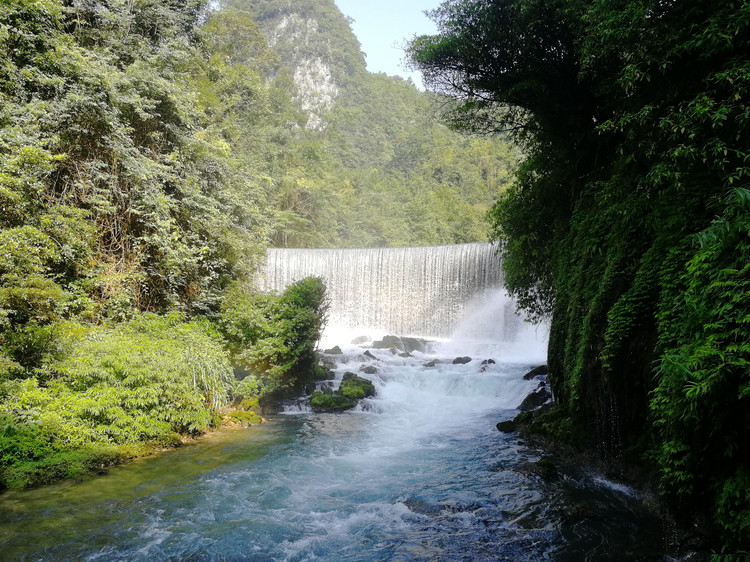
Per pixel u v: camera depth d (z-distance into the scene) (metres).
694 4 6.48
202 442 9.82
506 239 13.05
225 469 8.28
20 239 8.02
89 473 7.68
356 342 23.08
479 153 80.44
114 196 11.47
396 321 24.78
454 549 5.58
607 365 6.98
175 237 11.38
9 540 5.60
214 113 22.66
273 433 10.77
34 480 7.14
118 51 12.08
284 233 39.41
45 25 9.92
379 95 111.56
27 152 8.25
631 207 7.16
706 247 4.92
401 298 24.77
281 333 13.11
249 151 30.66
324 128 71.25
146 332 10.47
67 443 7.91
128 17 12.18
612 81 8.61
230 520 6.34
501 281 22.02
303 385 14.14
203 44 17.55
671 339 5.52
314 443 10.07
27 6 9.28
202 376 10.15
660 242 6.54
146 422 9.02
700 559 4.93
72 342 8.76
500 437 10.51
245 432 10.78
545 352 19.17
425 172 77.75
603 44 7.68
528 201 11.69
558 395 10.05
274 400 13.25
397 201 68.69
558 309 10.06
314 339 14.42
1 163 8.09
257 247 15.73
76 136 10.52
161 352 9.58
